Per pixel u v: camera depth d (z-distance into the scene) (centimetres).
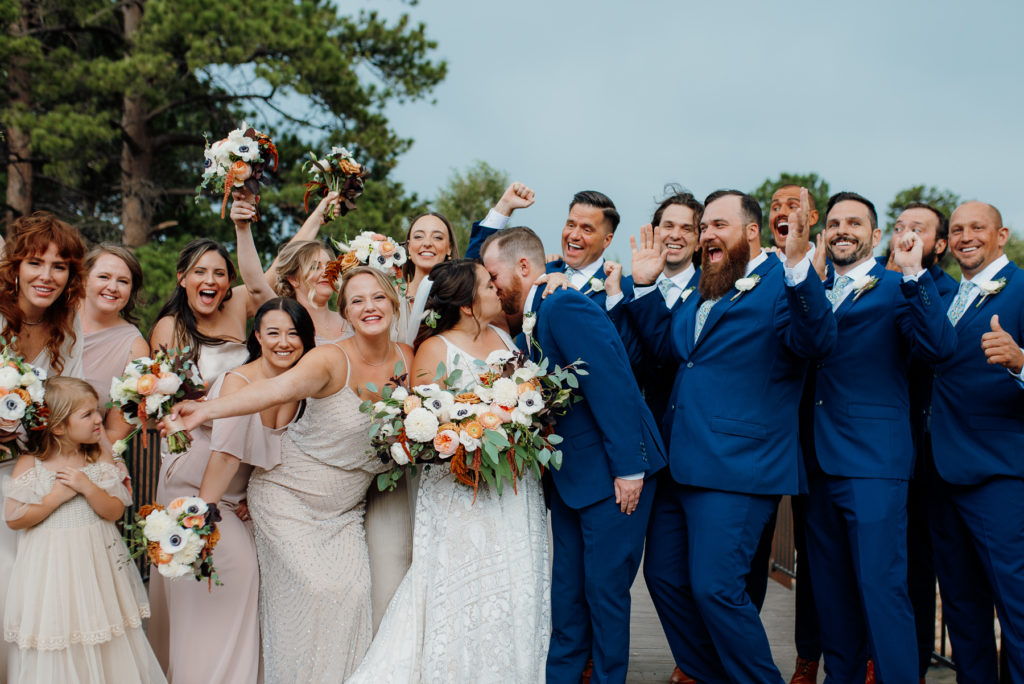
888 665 352
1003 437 367
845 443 375
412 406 329
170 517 319
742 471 364
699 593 358
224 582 355
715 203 392
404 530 383
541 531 366
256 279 441
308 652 345
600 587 358
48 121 1435
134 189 1636
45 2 1641
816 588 390
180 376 319
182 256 418
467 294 361
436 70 1783
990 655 388
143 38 1514
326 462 352
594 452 365
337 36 1731
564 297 362
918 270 358
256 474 365
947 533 391
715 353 382
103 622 331
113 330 405
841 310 385
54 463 336
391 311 354
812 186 3272
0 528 348
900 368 384
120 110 1689
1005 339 347
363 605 352
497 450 331
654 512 396
